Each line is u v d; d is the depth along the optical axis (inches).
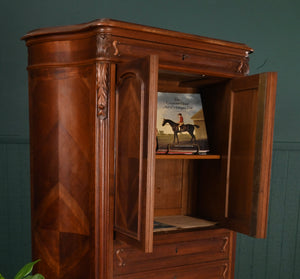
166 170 104.8
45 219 85.8
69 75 79.6
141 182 69.7
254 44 137.2
